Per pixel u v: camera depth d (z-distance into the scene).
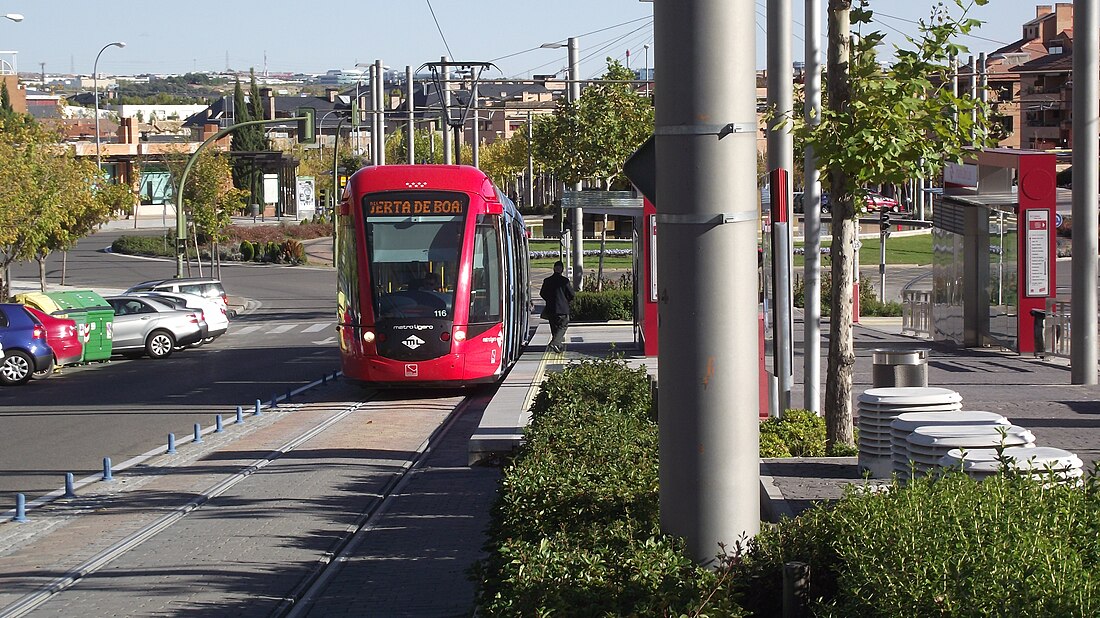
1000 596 4.20
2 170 39.94
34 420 20.72
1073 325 19.50
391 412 20.20
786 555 5.23
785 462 10.87
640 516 6.28
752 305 5.20
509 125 134.00
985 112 11.87
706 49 5.07
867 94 11.39
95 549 11.00
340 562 9.94
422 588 8.96
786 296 13.42
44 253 48.41
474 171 23.05
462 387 23.67
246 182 111.75
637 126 41.19
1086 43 19.34
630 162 5.54
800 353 26.78
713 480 5.19
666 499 5.30
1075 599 4.12
